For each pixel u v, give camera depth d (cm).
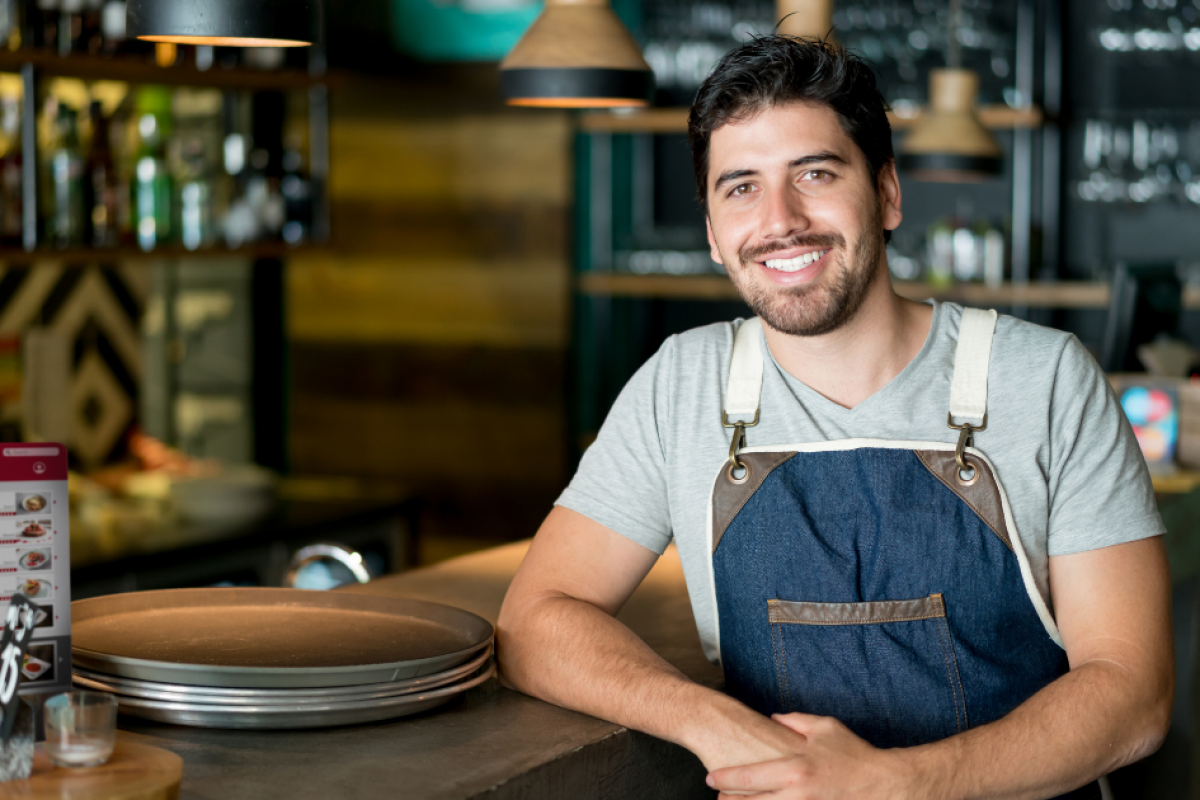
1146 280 345
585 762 129
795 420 150
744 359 156
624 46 226
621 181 544
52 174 328
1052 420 145
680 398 156
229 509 348
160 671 126
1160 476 284
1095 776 133
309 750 124
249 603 158
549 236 463
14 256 303
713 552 150
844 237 143
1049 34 497
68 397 372
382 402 490
